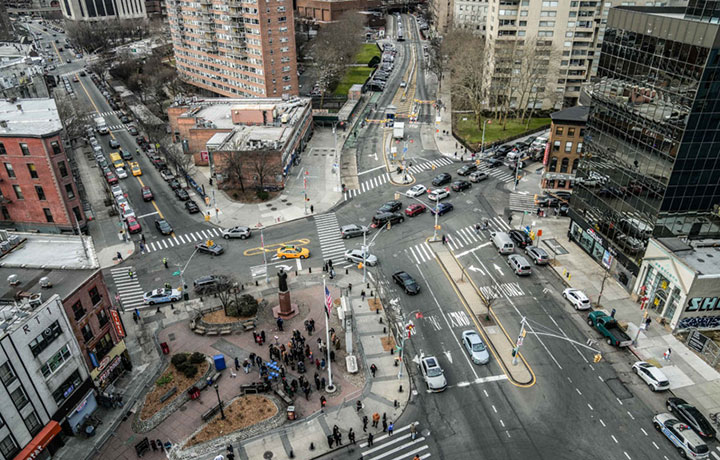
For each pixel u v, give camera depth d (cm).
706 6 4647
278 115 9925
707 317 4900
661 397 4241
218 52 12794
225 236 6950
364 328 5138
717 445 3769
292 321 5247
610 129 5722
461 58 11331
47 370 3772
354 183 8588
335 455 3784
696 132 4641
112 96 14212
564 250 6462
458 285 5791
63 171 6625
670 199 4962
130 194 8344
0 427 3391
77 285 4138
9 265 4494
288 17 11488
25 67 9612
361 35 18125
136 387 4462
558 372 4525
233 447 3856
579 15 10844
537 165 9175
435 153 9800
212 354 4825
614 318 5097
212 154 8294
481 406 4197
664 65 4812
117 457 3806
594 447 3809
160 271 6253
